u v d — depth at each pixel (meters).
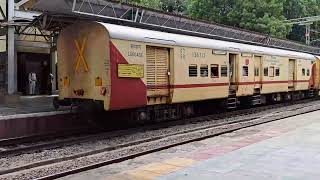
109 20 15.23
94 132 14.48
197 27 20.30
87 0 14.77
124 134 13.73
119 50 12.94
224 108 19.42
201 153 9.18
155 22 17.64
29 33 24.11
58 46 14.95
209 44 17.52
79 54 14.00
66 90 14.76
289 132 11.66
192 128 15.01
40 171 8.62
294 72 26.86
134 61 13.45
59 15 14.53
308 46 36.00
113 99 12.77
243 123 16.02
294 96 27.86
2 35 23.27
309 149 8.95
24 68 25.67
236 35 24.27
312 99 30.94
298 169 7.17
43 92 26.56
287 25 41.19
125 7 16.08
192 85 16.33
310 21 41.00
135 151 10.59
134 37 13.49
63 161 9.68
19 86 25.72
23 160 9.94
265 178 6.64
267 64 22.84
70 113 14.95
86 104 13.83
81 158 9.93
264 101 23.22
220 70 18.17
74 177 7.77
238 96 20.09
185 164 8.18
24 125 13.59
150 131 14.42
